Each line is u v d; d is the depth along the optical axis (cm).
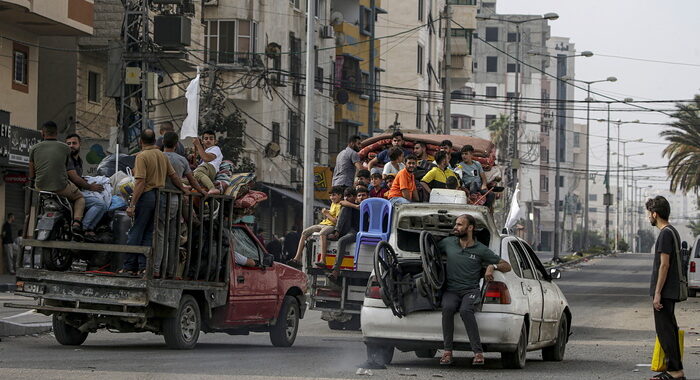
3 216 5556
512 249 2233
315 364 2156
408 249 2348
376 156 3547
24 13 5322
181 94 7312
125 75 5381
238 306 2552
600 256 14938
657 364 1978
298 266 5669
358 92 9750
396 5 11569
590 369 2227
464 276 2061
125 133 5450
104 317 2369
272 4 8062
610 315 4300
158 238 2303
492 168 3956
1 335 2638
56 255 2378
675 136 10975
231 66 7650
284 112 8262
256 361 2188
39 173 2330
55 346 2445
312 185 5294
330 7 9338
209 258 2453
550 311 2366
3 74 5519
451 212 2241
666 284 1923
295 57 8544
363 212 2988
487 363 2322
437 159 2964
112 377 1792
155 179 2291
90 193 2380
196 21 7100
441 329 2075
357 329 3375
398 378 1914
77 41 6297
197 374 1873
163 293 2311
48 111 6259
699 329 3731
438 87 13062
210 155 2561
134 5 5503
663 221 1950
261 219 7912
